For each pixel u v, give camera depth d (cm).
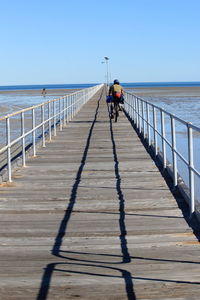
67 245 598
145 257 548
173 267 513
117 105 2194
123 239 618
